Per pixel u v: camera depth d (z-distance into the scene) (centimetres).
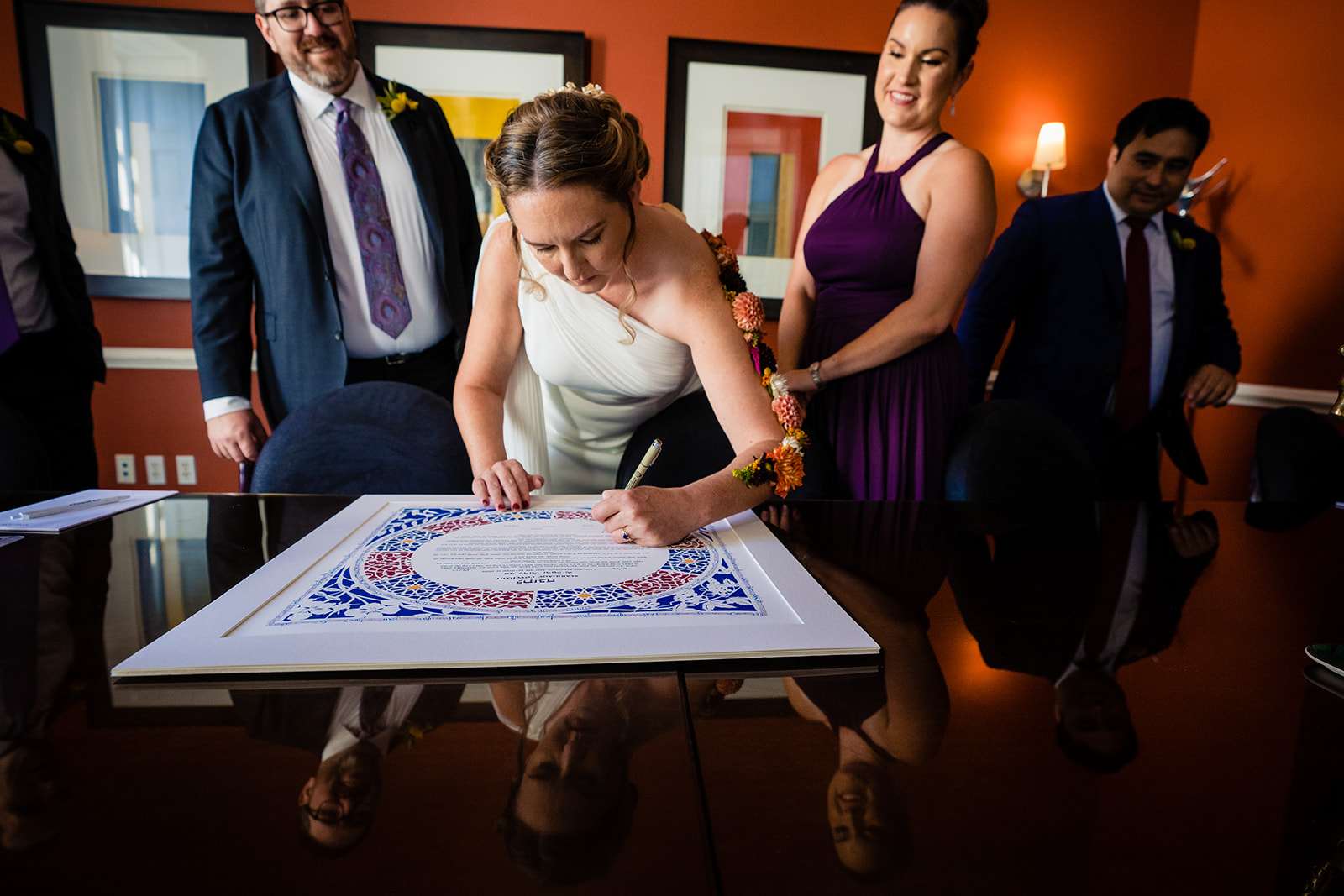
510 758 43
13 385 225
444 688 52
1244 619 69
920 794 40
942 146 176
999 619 67
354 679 53
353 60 214
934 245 173
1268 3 325
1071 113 360
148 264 320
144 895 32
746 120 339
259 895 32
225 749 44
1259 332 334
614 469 170
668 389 148
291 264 209
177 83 310
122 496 105
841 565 81
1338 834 37
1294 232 317
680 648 57
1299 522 106
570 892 32
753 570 77
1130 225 244
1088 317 238
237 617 62
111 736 45
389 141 222
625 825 37
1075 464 134
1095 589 76
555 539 85
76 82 306
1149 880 34
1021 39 352
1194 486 361
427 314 230
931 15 168
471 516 95
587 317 135
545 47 322
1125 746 46
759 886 33
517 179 91
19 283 224
